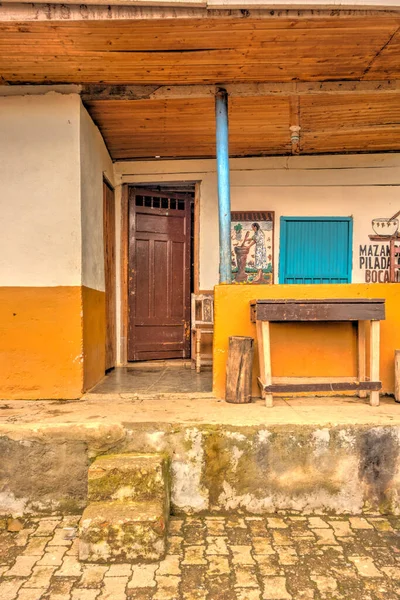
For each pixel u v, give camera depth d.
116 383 4.49
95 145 4.70
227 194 4.06
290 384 3.58
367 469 3.04
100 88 4.08
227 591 2.23
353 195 5.69
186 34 3.34
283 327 3.87
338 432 3.03
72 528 2.85
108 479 2.72
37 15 3.10
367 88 4.18
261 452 3.02
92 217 4.48
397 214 5.67
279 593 2.22
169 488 2.97
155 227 6.04
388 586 2.28
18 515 3.02
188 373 5.14
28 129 4.01
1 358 3.92
